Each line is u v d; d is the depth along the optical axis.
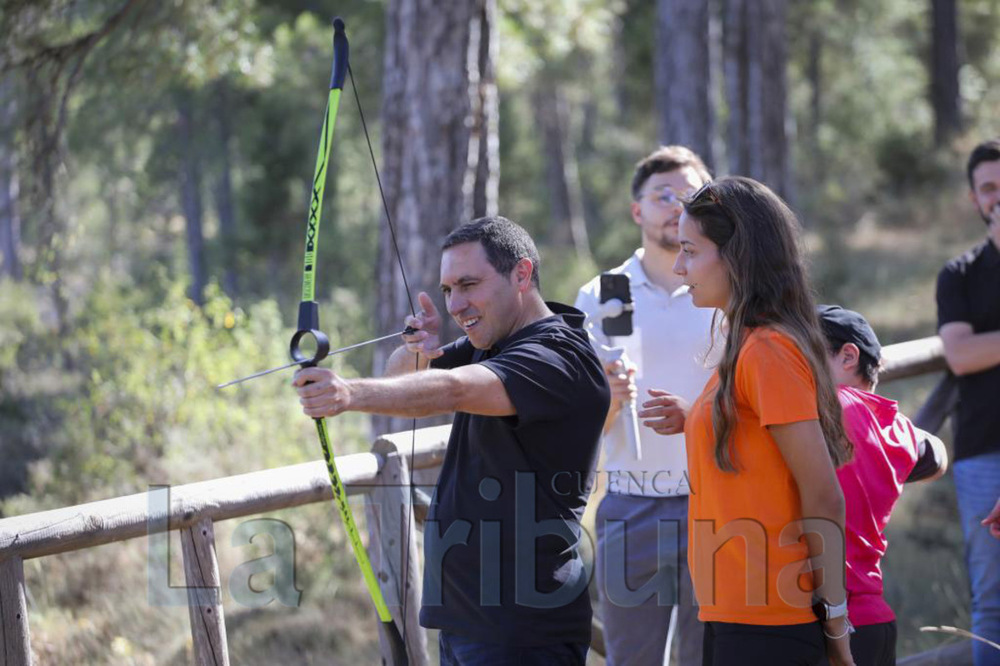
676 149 7.31
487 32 13.30
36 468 16.28
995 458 7.82
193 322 19.20
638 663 7.38
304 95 33.44
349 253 45.47
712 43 27.72
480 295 5.43
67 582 11.42
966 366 7.76
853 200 46.25
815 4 50.56
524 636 5.29
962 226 40.03
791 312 4.97
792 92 59.00
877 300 31.12
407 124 13.09
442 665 5.71
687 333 7.12
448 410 4.82
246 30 15.53
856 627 5.52
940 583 11.61
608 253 46.16
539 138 54.84
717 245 5.10
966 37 59.16
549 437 5.23
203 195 60.69
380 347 13.41
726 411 4.97
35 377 21.36
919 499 14.15
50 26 13.68
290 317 33.16
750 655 5.02
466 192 13.13
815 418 4.82
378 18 28.70
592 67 44.00
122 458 15.85
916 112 56.94
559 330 5.36
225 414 15.92
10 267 34.91
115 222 48.97
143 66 14.91
